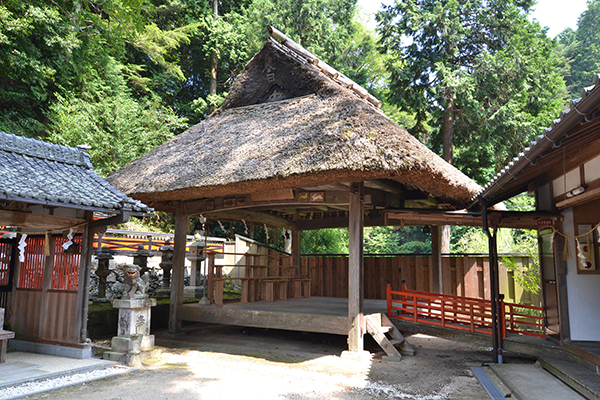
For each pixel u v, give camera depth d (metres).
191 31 19.31
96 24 13.20
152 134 14.69
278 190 7.05
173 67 18.28
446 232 15.24
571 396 4.30
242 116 8.78
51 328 6.18
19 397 4.25
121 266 12.07
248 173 6.23
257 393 4.58
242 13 22.48
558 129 3.42
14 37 11.09
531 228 6.82
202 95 22.67
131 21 13.72
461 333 6.80
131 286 6.06
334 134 6.05
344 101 7.05
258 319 7.27
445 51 15.96
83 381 4.86
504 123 14.55
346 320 6.47
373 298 11.54
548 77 15.50
